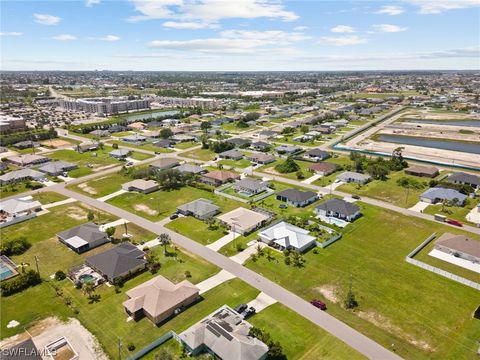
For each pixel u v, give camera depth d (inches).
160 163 6072.8
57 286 2810.0
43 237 3629.4
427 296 2677.2
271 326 2352.4
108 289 2787.9
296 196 4510.3
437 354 2138.3
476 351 2158.0
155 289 2571.4
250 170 5999.0
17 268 3053.6
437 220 3983.8
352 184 5236.2
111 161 6560.0
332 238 3513.8
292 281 2869.1
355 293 2716.5
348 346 2190.0
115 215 4165.8
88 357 2111.2
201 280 2874.0
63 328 2356.1
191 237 3602.4
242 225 3718.0
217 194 4857.3
